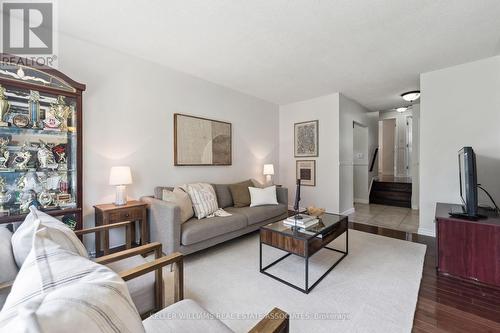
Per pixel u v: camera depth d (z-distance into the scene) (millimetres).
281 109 5277
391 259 2529
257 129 4711
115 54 2734
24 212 2023
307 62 3055
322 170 4594
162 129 3176
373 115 6355
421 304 1774
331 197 4469
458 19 2125
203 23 2203
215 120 3844
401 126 7445
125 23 2209
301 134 4906
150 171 3059
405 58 2918
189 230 2412
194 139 3527
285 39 2482
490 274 2033
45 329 395
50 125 2141
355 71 3342
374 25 2223
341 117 4461
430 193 3307
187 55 2873
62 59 2379
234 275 2193
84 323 457
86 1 1903
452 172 3127
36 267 656
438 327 1520
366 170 5895
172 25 2238
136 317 608
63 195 2240
